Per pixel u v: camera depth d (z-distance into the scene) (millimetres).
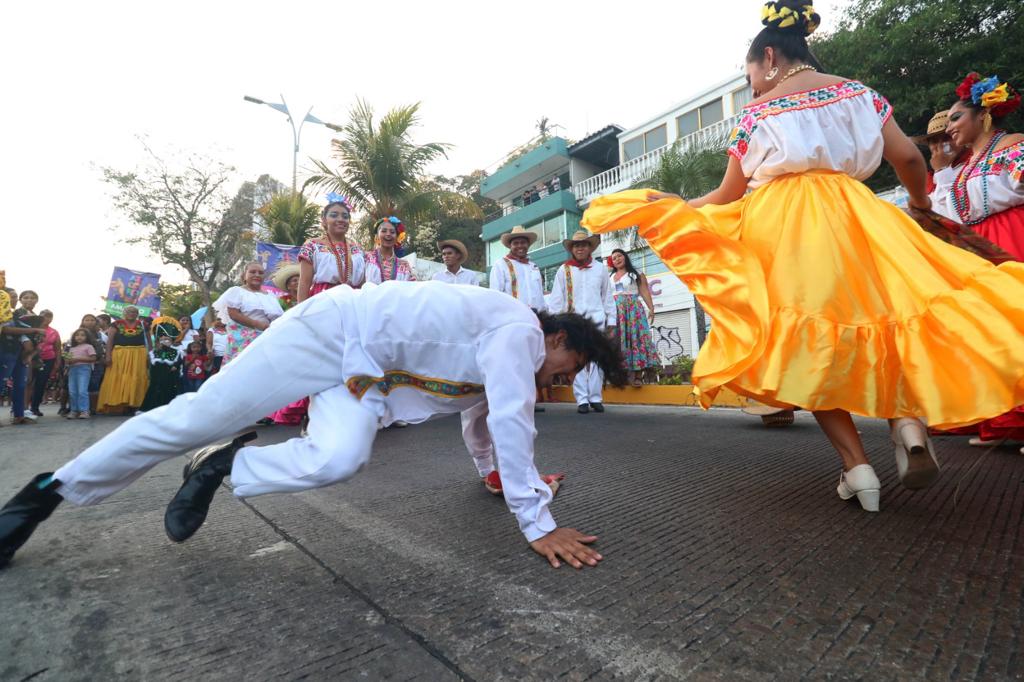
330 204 4258
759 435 3572
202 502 1621
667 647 1097
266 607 1274
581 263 5762
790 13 2000
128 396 7363
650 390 5945
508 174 21219
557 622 1202
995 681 964
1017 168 2617
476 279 5758
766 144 1960
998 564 1434
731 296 1913
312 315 1607
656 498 2145
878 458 2713
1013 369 1489
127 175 18141
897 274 1751
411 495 2246
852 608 1233
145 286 14742
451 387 1739
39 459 3299
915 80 9344
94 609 1259
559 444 3400
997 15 8883
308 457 1517
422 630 1171
